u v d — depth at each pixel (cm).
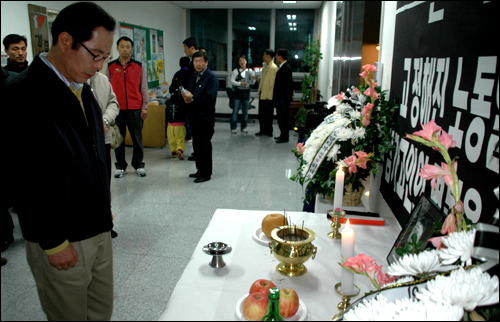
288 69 584
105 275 128
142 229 279
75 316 117
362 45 418
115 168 446
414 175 146
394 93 189
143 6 661
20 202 98
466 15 103
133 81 383
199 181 397
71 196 108
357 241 142
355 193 194
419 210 122
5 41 278
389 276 87
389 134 182
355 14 408
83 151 109
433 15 132
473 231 72
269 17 870
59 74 107
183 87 386
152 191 367
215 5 824
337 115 201
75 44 102
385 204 202
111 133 259
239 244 136
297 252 113
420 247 100
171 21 808
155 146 568
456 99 108
